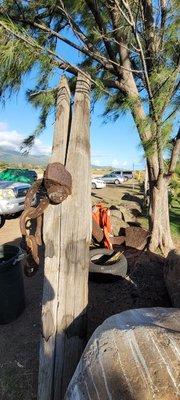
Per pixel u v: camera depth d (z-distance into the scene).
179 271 3.39
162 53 4.20
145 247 5.72
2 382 2.78
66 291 2.35
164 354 1.38
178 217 9.92
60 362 2.29
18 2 3.93
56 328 2.32
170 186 10.90
